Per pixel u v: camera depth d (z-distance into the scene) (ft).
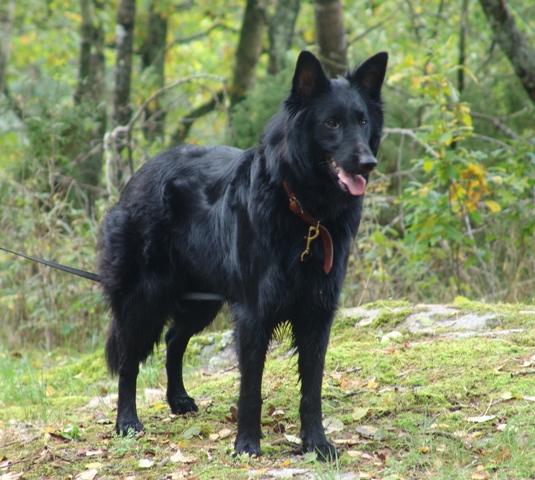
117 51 48.93
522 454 15.16
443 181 27.61
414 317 24.90
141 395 23.03
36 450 18.16
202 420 19.76
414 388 19.51
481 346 21.40
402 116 42.37
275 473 15.43
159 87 60.75
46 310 32.45
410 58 27.63
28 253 33.76
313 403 16.96
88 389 25.25
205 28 80.28
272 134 16.75
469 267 31.91
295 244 16.48
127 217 19.92
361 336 24.61
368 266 31.96
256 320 16.80
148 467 16.56
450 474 14.66
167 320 20.07
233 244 17.31
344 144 15.79
